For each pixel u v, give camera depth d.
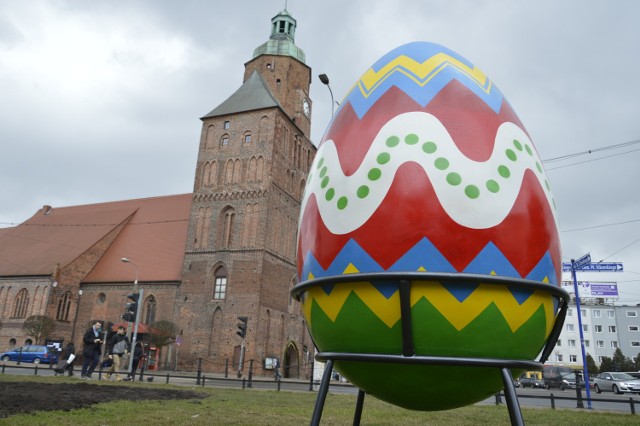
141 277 51.09
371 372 4.01
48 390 11.95
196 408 9.85
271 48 57.19
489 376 3.86
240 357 40.94
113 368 19.62
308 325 4.50
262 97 51.56
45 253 56.72
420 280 3.60
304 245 4.44
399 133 4.15
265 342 44.53
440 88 4.39
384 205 3.86
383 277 3.65
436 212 3.75
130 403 10.14
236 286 45.50
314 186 4.53
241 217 47.66
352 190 4.08
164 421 7.67
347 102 4.84
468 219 3.75
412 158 3.97
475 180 3.89
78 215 62.34
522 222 3.90
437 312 3.61
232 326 44.41
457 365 3.62
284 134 51.62
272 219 47.88
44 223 62.78
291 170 52.28
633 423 9.88
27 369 28.94
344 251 3.94
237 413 9.30
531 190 4.11
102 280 52.69
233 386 23.84
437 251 3.68
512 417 3.49
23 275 53.19
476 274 3.61
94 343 18.98
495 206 3.85
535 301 3.81
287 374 47.69
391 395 4.17
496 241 3.75
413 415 10.24
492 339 3.66
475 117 4.25
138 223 58.81
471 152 4.02
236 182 49.06
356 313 3.80
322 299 4.07
